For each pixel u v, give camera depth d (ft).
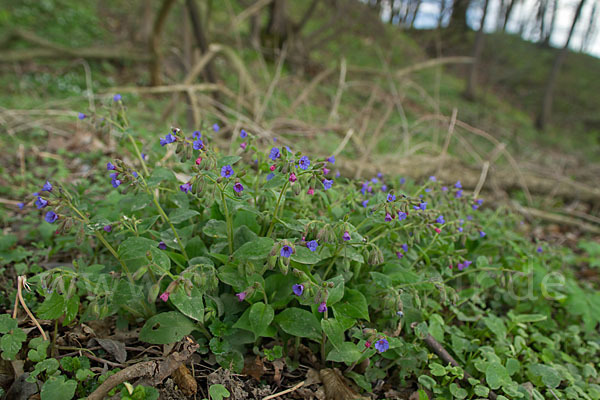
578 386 1.79
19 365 1.34
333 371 1.58
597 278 2.96
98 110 1.77
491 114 10.19
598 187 4.96
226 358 1.49
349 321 1.47
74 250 2.00
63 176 2.80
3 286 1.72
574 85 15.11
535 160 6.10
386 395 1.60
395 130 4.95
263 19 9.79
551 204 4.21
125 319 1.57
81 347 1.48
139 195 1.53
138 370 1.33
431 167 3.76
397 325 1.67
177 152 1.47
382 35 9.26
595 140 12.09
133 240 1.36
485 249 2.25
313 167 1.42
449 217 1.99
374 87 4.93
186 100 4.13
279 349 1.55
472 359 1.76
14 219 2.25
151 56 6.22
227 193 1.40
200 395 1.40
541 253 2.48
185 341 1.46
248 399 1.44
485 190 4.10
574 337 2.08
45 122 3.86
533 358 1.87
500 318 2.10
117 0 9.18
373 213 1.52
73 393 1.22
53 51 6.11
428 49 12.55
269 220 1.58
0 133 3.54
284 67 8.41
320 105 6.44
